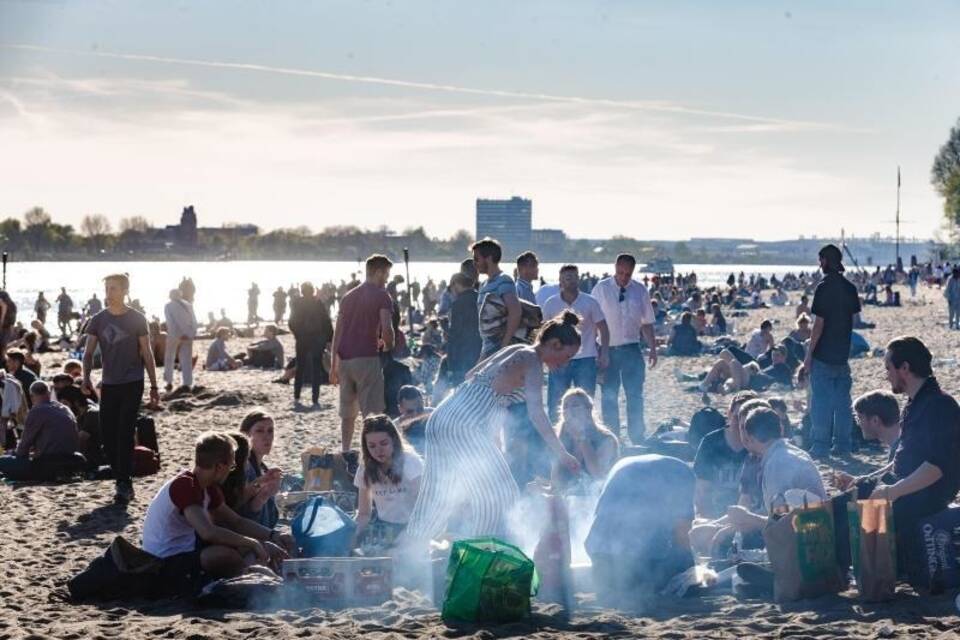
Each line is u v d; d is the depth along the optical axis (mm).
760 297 72062
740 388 23203
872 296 71188
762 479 9148
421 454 11758
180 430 19984
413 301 57156
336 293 61688
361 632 7605
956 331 42438
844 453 14812
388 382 16281
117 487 13086
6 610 8500
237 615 8141
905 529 8289
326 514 9766
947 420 8328
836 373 14680
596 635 7344
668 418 19453
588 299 14938
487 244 12172
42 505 12930
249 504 10031
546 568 8555
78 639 7578
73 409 16688
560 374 14977
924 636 6992
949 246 112688
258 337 53219
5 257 44312
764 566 8398
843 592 8266
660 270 170625
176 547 9086
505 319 12000
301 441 18078
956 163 121000
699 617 7789
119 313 13148
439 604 8414
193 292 25469
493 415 9219
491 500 9133
